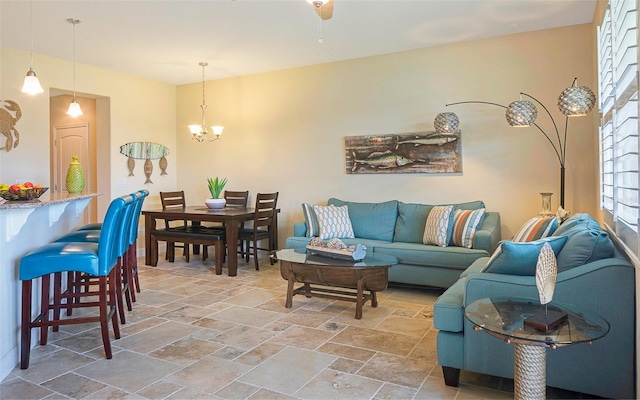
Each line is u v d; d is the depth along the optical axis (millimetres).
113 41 4973
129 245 3955
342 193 5969
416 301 4281
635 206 2152
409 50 5422
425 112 5363
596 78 4184
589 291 2207
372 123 5703
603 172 3625
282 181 6422
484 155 5055
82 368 2752
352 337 3295
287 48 5305
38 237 3275
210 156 7023
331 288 4820
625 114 2572
